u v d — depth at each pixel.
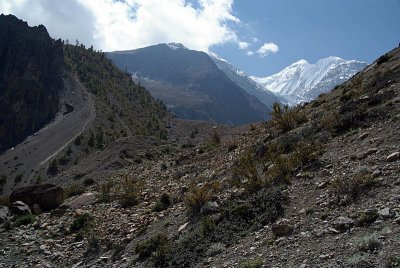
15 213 25.17
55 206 27.41
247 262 11.23
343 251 10.03
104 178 43.50
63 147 169.25
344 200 12.48
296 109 29.39
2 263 17.67
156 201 22.12
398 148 14.38
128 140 73.06
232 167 22.47
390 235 9.80
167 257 13.96
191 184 21.17
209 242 13.88
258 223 13.75
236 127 82.75
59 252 18.02
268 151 20.77
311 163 16.56
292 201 14.19
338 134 18.86
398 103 18.69
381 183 12.53
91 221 21.00
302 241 11.37
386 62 31.78
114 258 16.02
